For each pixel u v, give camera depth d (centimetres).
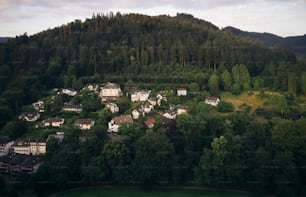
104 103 12494
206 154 8562
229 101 12244
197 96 12531
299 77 12500
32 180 8006
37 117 11500
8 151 9819
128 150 8700
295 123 8925
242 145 8756
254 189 8331
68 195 8188
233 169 8300
